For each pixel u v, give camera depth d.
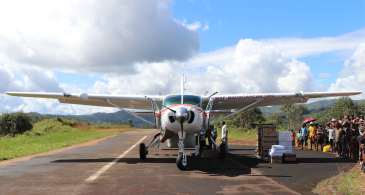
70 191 4.35
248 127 43.00
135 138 20.11
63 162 7.81
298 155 9.77
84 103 11.69
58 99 11.22
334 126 10.34
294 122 51.78
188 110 7.18
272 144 8.39
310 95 10.48
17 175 5.74
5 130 22.73
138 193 4.22
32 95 10.30
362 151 6.49
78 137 20.33
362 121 9.08
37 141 16.39
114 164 7.43
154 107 8.76
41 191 4.35
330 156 9.42
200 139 10.02
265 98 10.52
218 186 4.72
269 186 4.72
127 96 10.32
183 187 4.64
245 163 7.70
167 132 7.75
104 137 21.66
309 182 5.08
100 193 4.22
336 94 10.43
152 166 7.08
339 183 4.90
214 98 9.98
